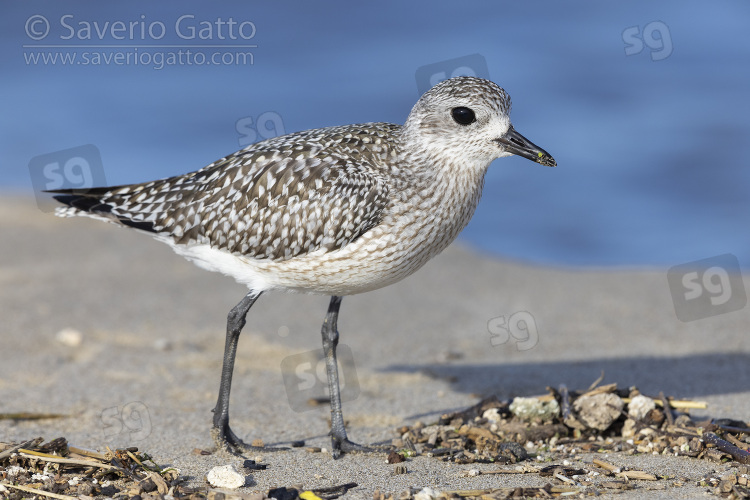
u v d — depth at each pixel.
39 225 22.33
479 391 13.62
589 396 11.27
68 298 17.58
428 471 10.02
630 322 16.91
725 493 9.06
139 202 11.35
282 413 12.77
